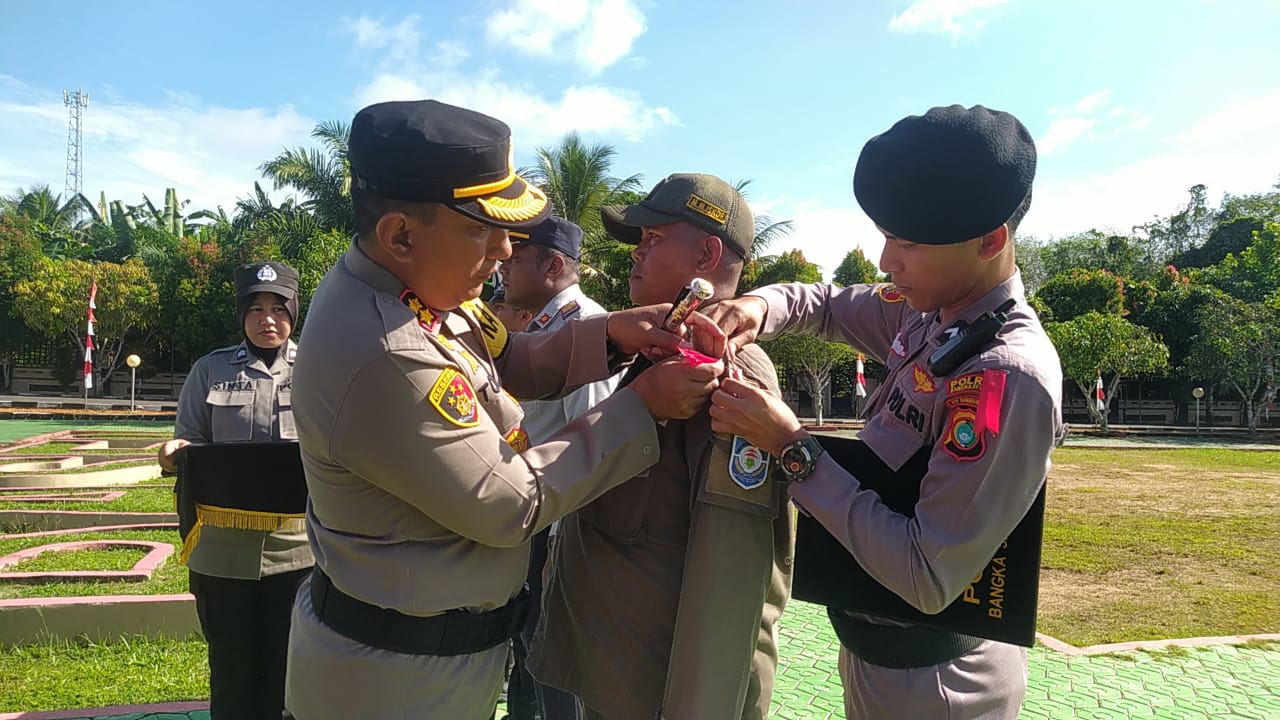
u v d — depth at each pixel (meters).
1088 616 5.85
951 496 1.52
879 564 1.57
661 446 1.93
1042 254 47.25
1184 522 9.76
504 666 1.84
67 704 3.79
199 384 3.72
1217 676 4.64
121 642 4.59
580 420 1.75
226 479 3.10
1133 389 35.69
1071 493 12.41
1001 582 1.64
